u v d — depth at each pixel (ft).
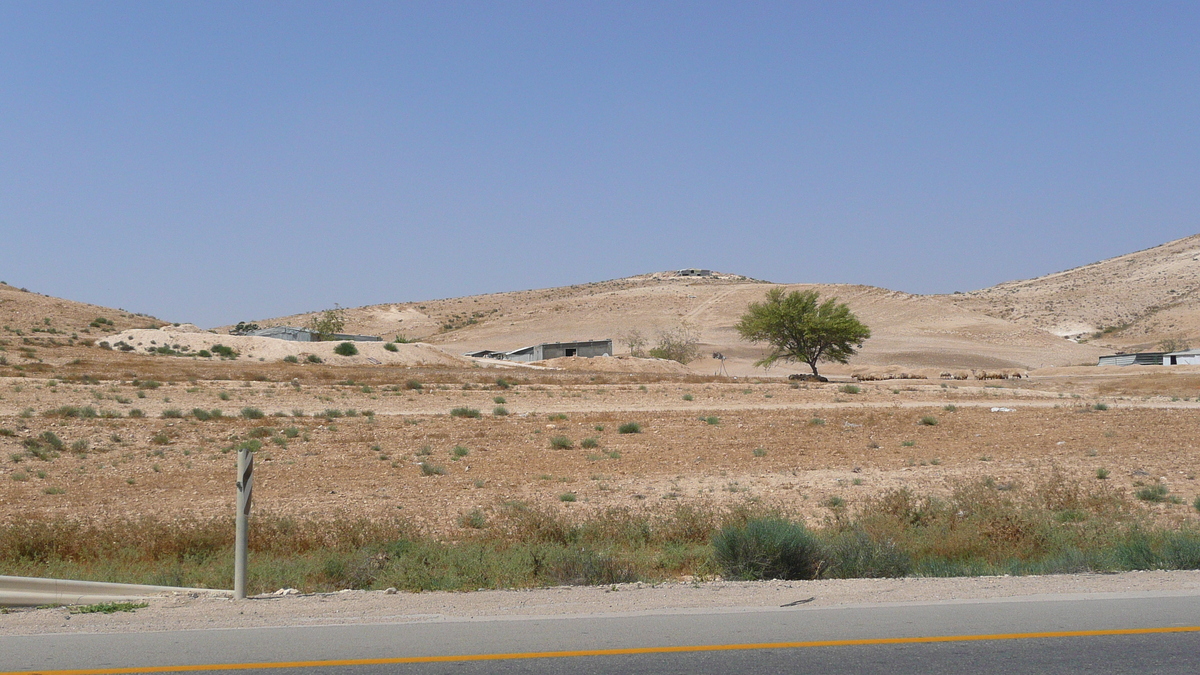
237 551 33.12
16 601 31.53
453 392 180.96
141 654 24.61
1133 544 41.11
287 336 358.64
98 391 156.56
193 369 221.87
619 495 72.02
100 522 60.13
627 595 32.53
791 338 288.10
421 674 22.62
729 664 23.31
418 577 38.68
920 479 78.33
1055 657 23.75
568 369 313.94
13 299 365.20
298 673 22.75
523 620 28.37
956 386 224.12
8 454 90.94
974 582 34.47
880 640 25.49
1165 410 141.90
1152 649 24.41
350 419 130.93
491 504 67.92
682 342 468.34
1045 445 103.71
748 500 65.72
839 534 46.98
